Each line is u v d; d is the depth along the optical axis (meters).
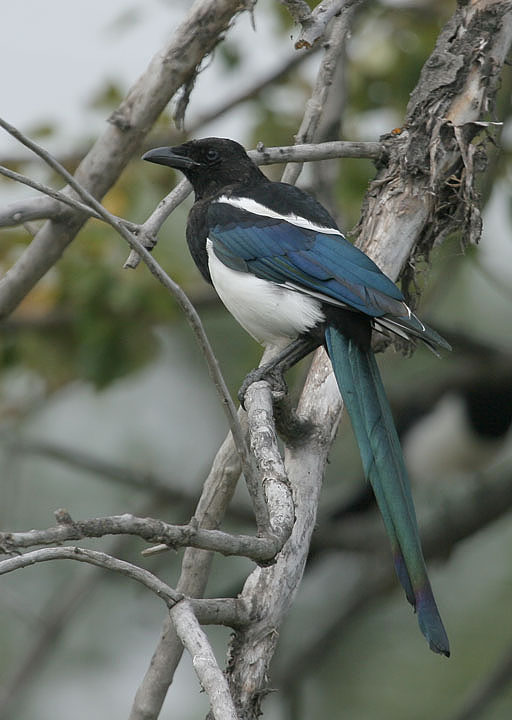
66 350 12.21
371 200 7.82
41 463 13.93
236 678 5.97
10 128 5.25
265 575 6.14
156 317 11.61
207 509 7.33
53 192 5.62
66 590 12.25
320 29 7.27
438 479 16.20
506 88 11.20
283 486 5.71
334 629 12.36
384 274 7.43
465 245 7.74
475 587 13.05
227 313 13.18
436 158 7.59
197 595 7.35
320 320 7.71
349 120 12.55
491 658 12.27
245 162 9.36
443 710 12.02
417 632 12.86
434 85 7.76
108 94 11.48
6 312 8.53
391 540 6.20
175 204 7.18
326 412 6.99
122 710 12.95
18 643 13.15
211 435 14.64
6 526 12.01
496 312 14.83
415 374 15.82
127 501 13.30
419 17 12.43
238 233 8.39
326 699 12.32
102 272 11.34
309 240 8.05
